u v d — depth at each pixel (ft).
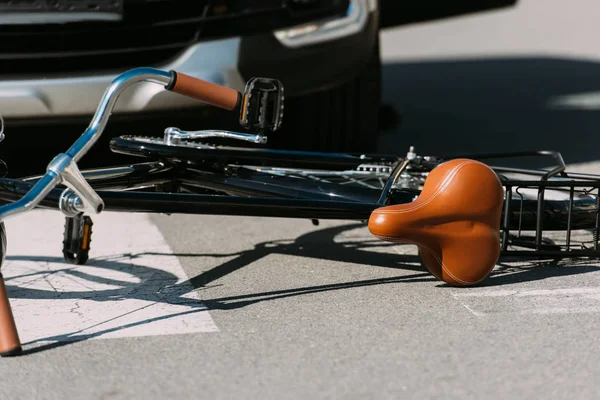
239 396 8.06
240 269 12.23
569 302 10.58
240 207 10.28
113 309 10.57
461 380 8.34
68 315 10.39
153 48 15.52
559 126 23.82
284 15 15.75
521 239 12.90
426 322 9.89
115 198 9.73
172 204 10.02
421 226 10.50
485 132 23.22
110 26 15.34
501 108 26.86
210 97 9.86
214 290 11.26
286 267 12.28
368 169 13.24
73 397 8.12
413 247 13.34
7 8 14.74
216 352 9.09
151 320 10.13
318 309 10.38
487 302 10.57
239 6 15.51
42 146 16.92
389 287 11.22
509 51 40.22
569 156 20.24
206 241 13.88
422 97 29.45
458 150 20.94
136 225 14.93
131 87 15.08
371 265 12.33
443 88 31.22
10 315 9.18
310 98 17.31
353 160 12.66
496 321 9.92
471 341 9.32
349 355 8.95
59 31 15.21
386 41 45.44
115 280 11.80
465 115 25.90
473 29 47.60
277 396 8.05
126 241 13.89
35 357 9.06
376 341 9.32
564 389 8.16
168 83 9.65
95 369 8.73
